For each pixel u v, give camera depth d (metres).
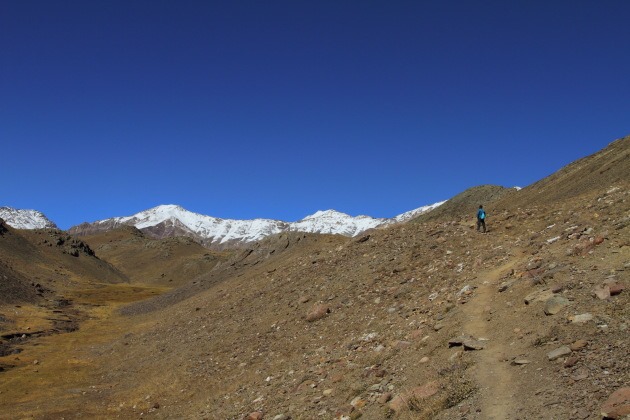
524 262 19.27
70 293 94.88
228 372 24.48
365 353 17.72
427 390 11.81
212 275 78.12
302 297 31.47
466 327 14.95
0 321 50.91
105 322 58.81
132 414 22.00
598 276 14.27
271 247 78.75
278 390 18.08
